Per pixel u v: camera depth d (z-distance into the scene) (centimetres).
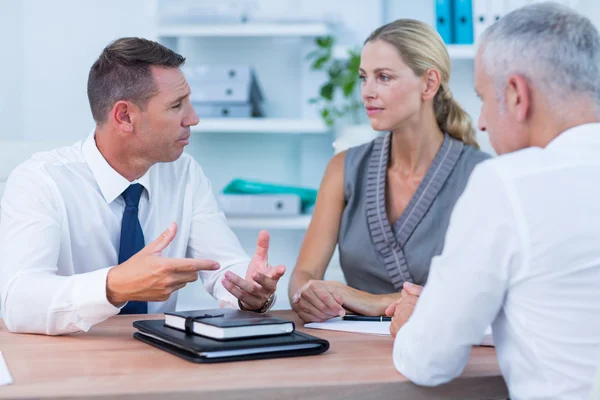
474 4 309
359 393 104
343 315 157
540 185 95
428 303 103
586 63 99
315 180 354
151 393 97
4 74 356
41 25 363
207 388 99
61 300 135
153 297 132
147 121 166
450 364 103
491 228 96
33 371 109
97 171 175
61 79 366
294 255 361
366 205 202
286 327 126
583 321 95
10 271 149
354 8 346
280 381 103
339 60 342
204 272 193
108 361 116
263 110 360
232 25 329
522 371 100
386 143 206
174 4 344
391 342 134
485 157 200
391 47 190
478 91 109
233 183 328
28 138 366
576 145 98
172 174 193
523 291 97
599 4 335
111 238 178
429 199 196
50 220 162
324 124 329
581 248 94
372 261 200
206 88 329
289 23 329
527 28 101
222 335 120
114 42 169
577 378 95
